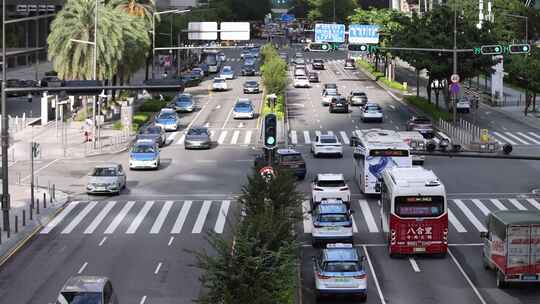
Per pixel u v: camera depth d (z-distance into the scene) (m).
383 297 37.88
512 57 112.00
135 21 102.88
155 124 89.00
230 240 41.72
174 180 64.56
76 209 55.50
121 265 42.97
